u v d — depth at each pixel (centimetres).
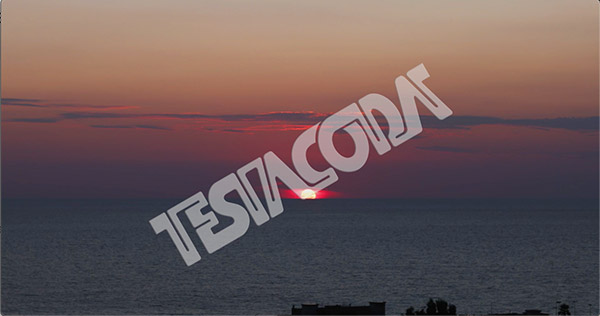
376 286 12738
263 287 12575
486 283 13075
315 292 11956
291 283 13162
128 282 13288
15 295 11650
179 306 10388
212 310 10012
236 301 10925
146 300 11031
